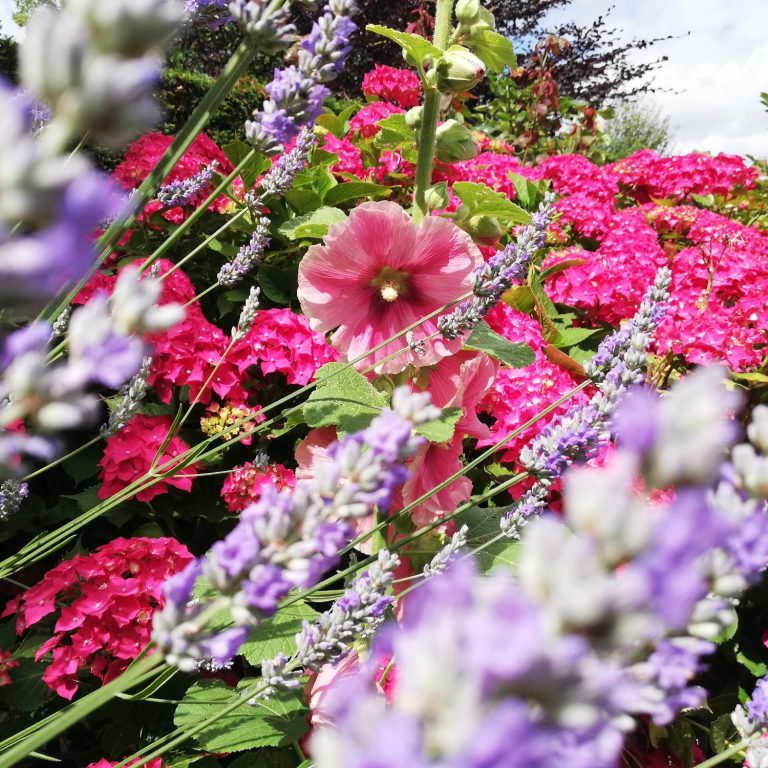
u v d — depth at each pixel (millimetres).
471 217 561
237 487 651
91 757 608
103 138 118
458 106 1355
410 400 222
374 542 532
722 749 548
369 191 857
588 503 103
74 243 103
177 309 151
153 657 238
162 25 114
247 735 492
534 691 91
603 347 497
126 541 558
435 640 92
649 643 151
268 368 690
